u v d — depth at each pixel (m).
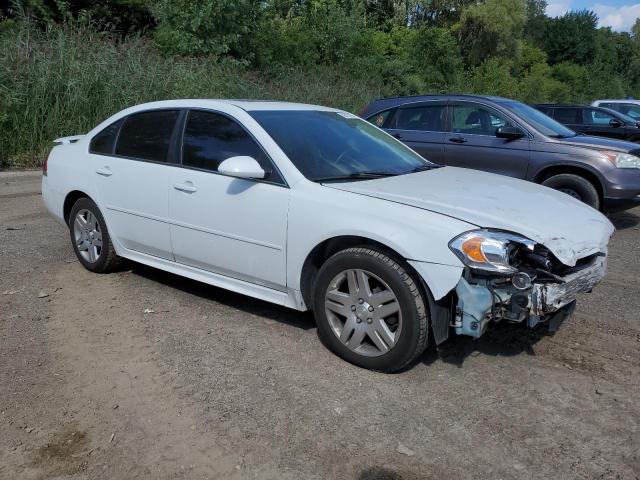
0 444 2.90
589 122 14.88
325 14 25.69
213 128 4.47
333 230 3.66
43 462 2.78
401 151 4.99
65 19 16.50
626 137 14.36
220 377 3.58
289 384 3.51
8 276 5.28
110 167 5.07
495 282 3.34
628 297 5.09
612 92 48.75
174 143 4.66
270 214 3.96
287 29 23.50
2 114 11.34
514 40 41.88
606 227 3.98
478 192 4.02
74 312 4.52
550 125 8.19
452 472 2.76
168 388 3.45
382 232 3.48
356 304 3.67
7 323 4.29
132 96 12.99
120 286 5.11
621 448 2.96
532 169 7.71
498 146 7.94
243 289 4.32
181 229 4.54
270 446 2.93
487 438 3.02
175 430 3.05
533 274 3.38
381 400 3.35
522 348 4.03
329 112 5.00
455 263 3.29
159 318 4.44
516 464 2.82
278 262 3.98
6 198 8.80
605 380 3.62
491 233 3.35
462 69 32.09
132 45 14.77
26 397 3.31
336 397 3.37
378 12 37.03
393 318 3.58
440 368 3.74
